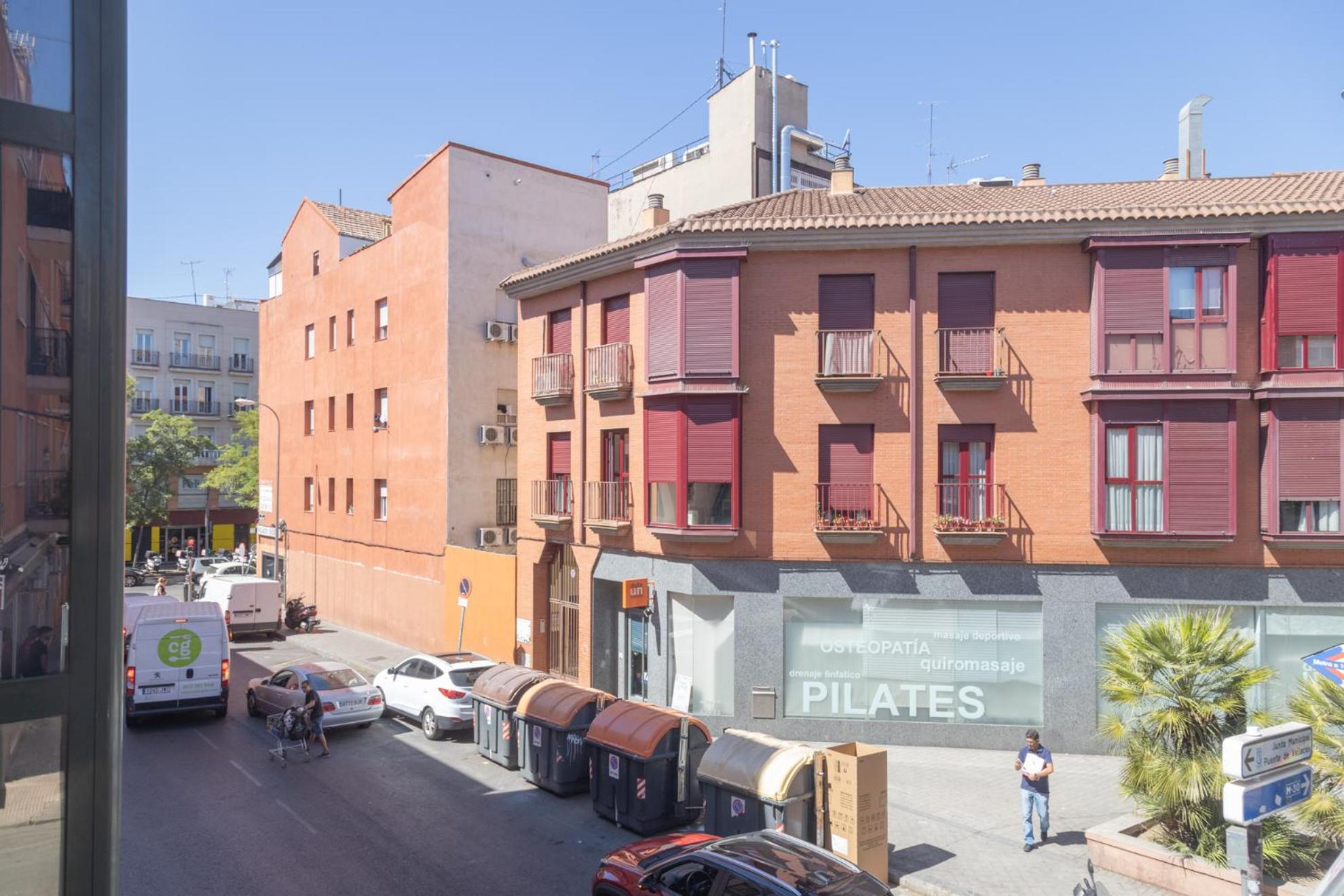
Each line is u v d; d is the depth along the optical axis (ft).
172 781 50.29
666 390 59.57
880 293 58.54
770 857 27.73
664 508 61.31
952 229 56.59
